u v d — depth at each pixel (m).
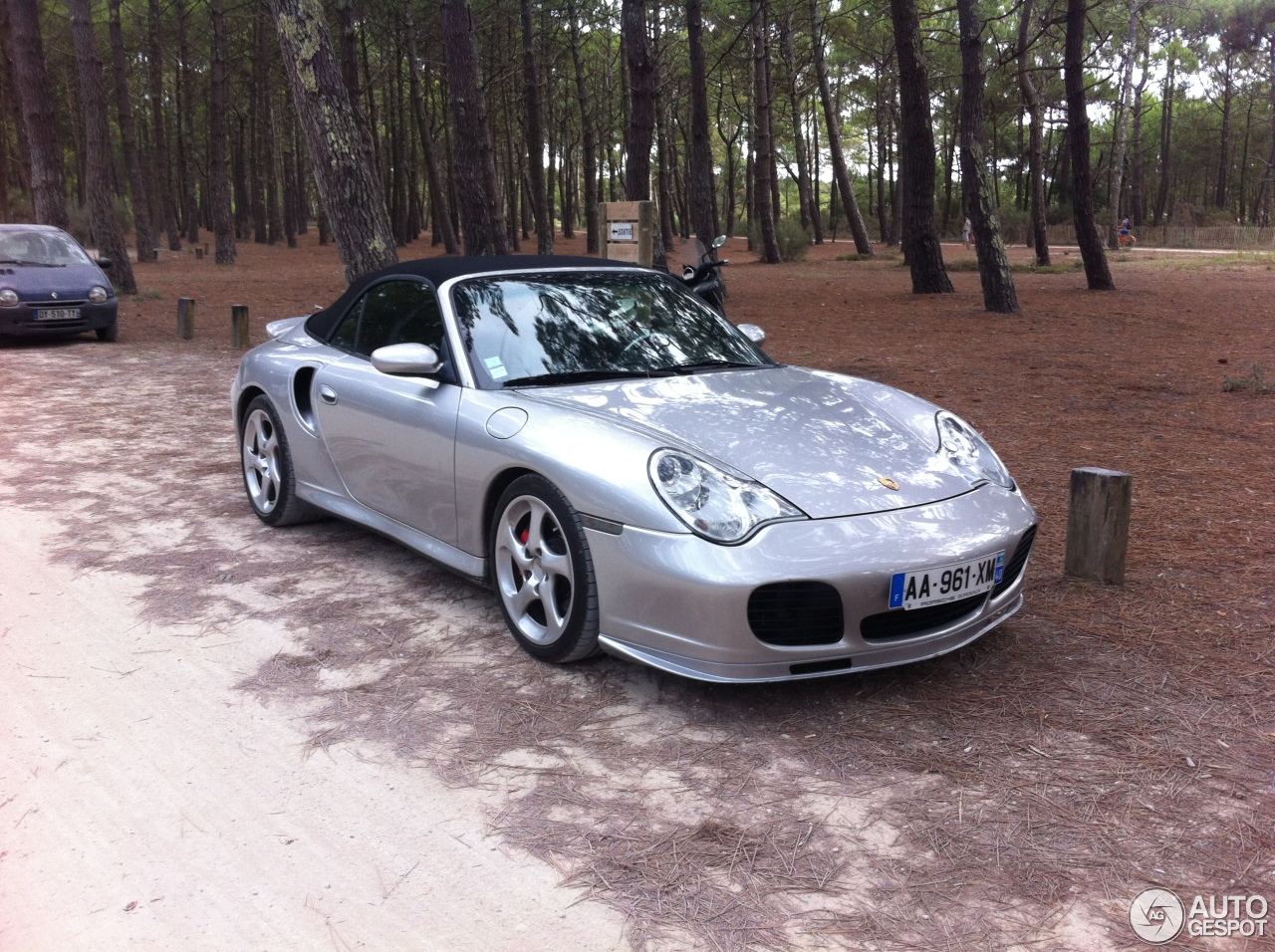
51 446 6.91
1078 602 3.97
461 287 4.12
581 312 4.15
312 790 2.68
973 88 14.84
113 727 3.02
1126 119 41.25
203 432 7.45
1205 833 2.45
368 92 37.81
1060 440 6.79
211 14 30.61
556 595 3.39
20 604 4.00
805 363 10.21
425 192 63.12
